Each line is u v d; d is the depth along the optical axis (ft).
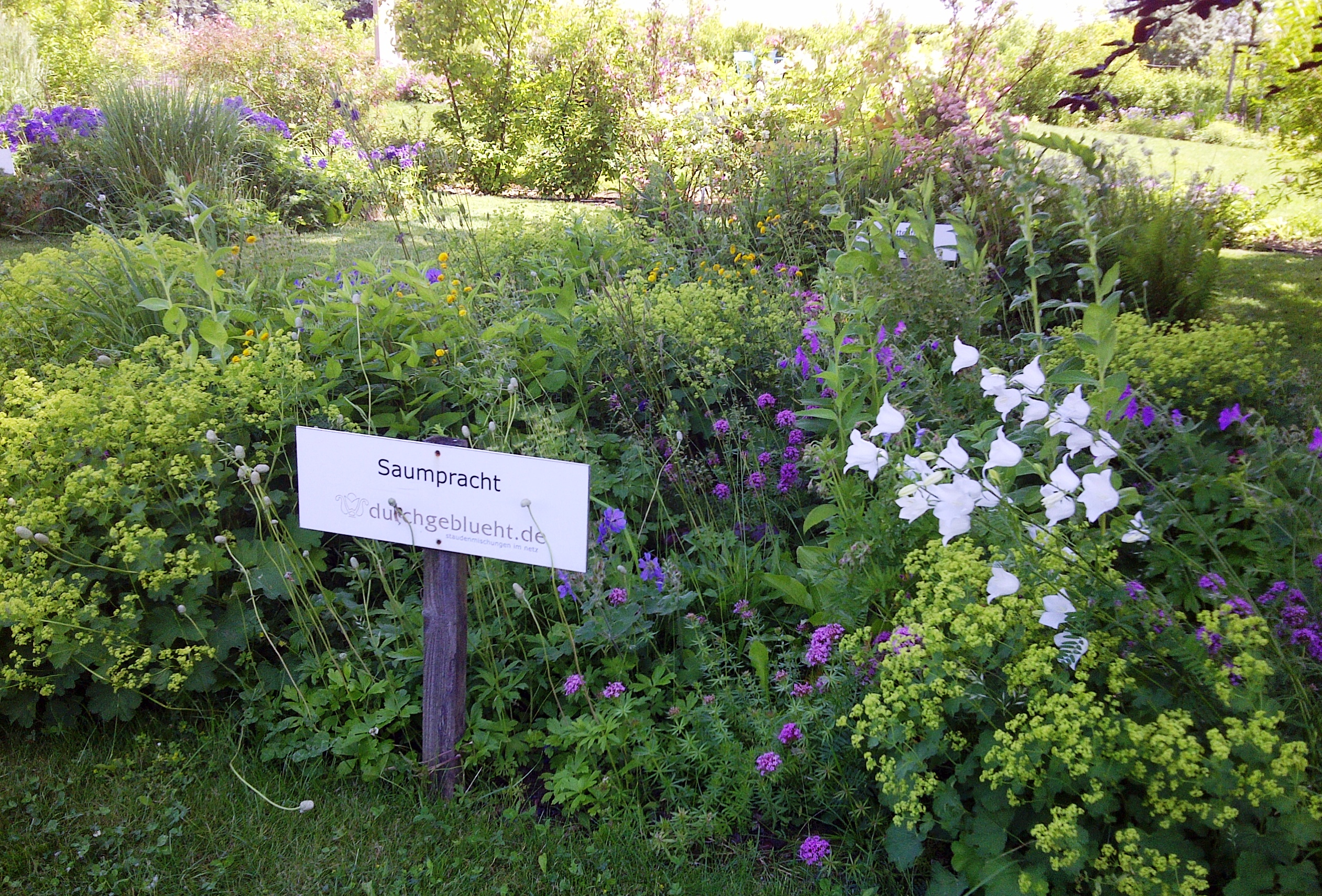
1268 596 6.20
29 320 11.50
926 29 31.81
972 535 7.22
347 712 8.17
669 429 10.36
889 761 6.28
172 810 7.51
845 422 9.27
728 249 18.13
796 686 7.51
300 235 25.40
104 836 7.32
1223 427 8.17
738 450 10.73
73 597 7.61
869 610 7.91
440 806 7.56
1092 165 11.79
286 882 6.97
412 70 50.62
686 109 30.71
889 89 24.86
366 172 30.27
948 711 6.15
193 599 8.13
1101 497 5.67
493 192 38.11
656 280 15.39
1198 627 6.18
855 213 19.08
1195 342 10.22
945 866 6.70
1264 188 29.91
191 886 6.92
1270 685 5.53
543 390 11.32
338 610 9.00
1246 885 5.22
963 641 6.01
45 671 8.32
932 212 13.03
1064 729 5.35
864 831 7.06
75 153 27.71
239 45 45.50
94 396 9.05
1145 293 13.75
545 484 6.88
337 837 7.32
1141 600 5.72
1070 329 9.88
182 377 9.30
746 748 7.72
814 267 18.03
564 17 38.24
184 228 22.44
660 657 8.41
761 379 12.15
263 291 12.92
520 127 37.96
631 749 7.68
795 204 19.62
